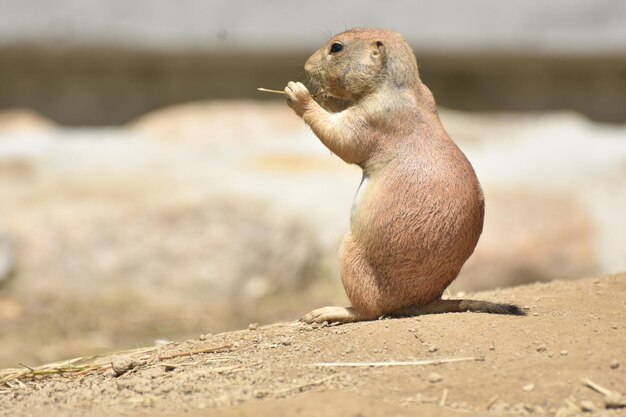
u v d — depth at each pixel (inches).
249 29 1630.2
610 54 1648.6
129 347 1007.0
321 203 1306.6
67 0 1612.9
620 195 1284.4
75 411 495.8
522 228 1236.5
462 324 572.4
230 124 1514.5
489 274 1200.8
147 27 1622.8
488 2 1651.1
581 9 1644.9
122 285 1238.3
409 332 566.3
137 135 1503.4
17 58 1680.6
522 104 1774.1
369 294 606.9
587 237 1226.0
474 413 462.0
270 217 1284.4
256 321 1128.2
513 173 1330.0
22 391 588.1
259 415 457.7
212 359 591.2
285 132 1498.5
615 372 502.3
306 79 679.1
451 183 590.2
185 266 1255.5
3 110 1722.4
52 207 1290.6
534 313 616.7
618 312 614.9
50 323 1125.1
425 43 1651.1
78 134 1521.9
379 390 491.8
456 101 1776.6
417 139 598.9
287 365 543.5
